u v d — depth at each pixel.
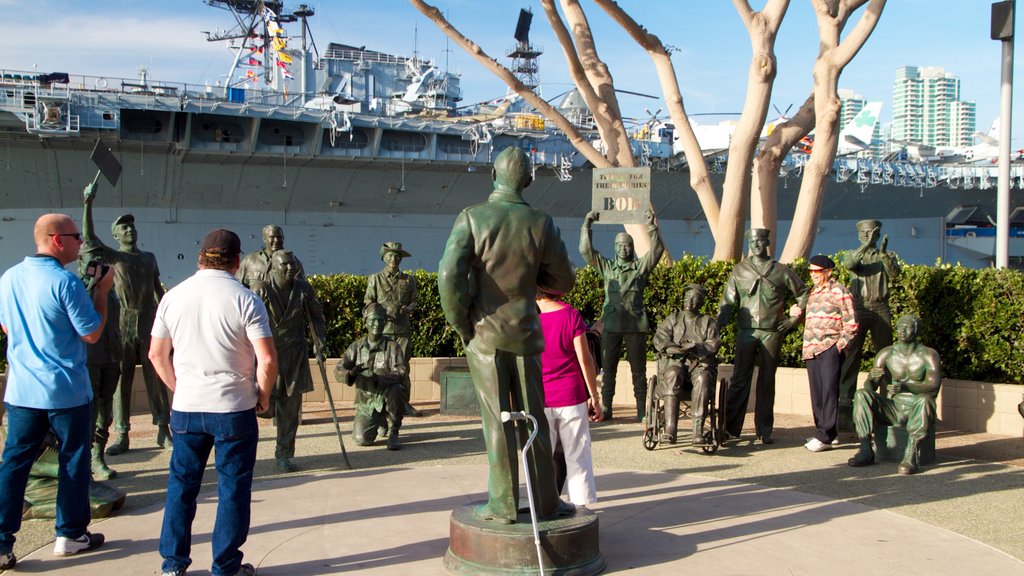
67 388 4.50
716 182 46.41
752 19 12.51
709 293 11.27
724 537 5.07
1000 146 11.43
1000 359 9.66
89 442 4.72
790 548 4.86
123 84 33.59
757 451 7.99
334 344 11.52
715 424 7.86
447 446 8.29
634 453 7.87
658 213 46.78
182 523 4.11
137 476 6.92
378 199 41.19
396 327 10.36
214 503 5.88
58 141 33.00
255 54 51.41
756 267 8.34
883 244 9.09
